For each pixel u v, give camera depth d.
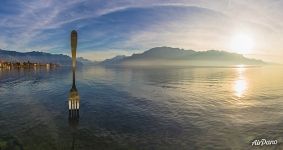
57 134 19.23
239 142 17.70
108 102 34.16
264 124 22.23
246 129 20.75
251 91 47.59
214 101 35.00
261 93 44.38
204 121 23.33
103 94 43.00
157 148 16.55
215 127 21.34
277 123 22.55
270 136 18.91
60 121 23.27
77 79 81.62
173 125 21.94
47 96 39.84
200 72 141.62
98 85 60.22
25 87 53.97
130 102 34.12
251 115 25.78
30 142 17.36
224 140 18.12
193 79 81.94
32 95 41.12
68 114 26.28
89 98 38.06
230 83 66.25
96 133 19.55
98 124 22.23
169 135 19.17
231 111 27.84
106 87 55.25
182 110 28.42
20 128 20.81
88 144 17.09
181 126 21.61
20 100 35.66
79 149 16.17
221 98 38.00
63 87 54.72
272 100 35.91
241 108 29.61
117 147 16.62
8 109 29.00
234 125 21.94
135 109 29.05
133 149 16.30
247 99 36.94
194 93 44.34
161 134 19.39
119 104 32.50
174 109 29.03
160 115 25.81
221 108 29.64
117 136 18.86
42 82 67.81
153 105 31.73
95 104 32.50
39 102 33.91
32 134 19.17
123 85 60.16
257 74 122.50
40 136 18.72
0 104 32.34
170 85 59.97
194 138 18.48
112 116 25.39
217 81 73.44
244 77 95.56
